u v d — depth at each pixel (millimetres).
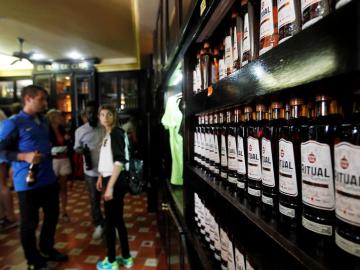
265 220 676
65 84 6449
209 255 1179
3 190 3367
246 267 848
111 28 4273
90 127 2922
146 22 3504
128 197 4824
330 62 353
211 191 1379
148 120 4160
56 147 3527
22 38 4766
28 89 2215
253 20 800
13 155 2113
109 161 2283
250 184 818
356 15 307
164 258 2580
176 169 2436
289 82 456
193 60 1523
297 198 617
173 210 2004
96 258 2598
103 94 6449
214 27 1179
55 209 2469
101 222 3010
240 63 913
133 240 3006
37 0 3299
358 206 424
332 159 513
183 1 1567
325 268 436
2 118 3371
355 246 428
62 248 2807
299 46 426
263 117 858
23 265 2510
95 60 6191
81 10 3570
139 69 6359
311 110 666
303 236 567
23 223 2193
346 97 566
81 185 5750
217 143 1173
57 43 5082
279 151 659
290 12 568
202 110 1139
